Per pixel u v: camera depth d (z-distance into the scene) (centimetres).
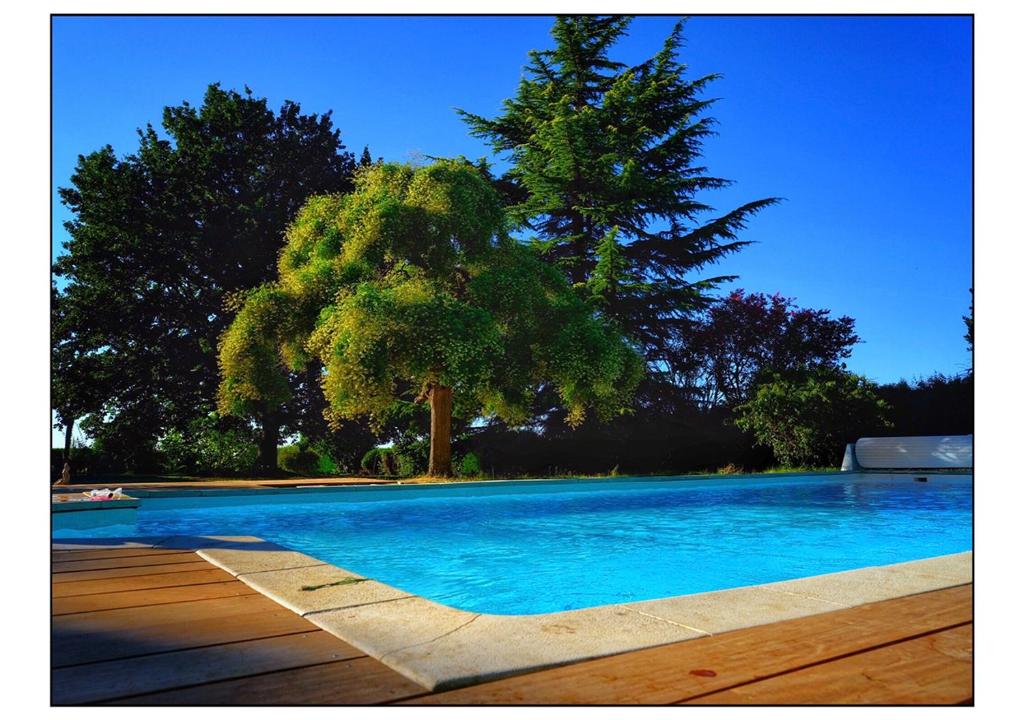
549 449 2102
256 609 344
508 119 2369
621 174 2219
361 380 1355
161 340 2398
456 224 1574
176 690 236
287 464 2670
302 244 1708
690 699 222
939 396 2050
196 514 1012
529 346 1642
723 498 1267
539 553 693
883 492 1358
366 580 401
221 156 2509
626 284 2089
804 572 599
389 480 1532
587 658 258
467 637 284
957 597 342
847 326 2323
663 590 525
